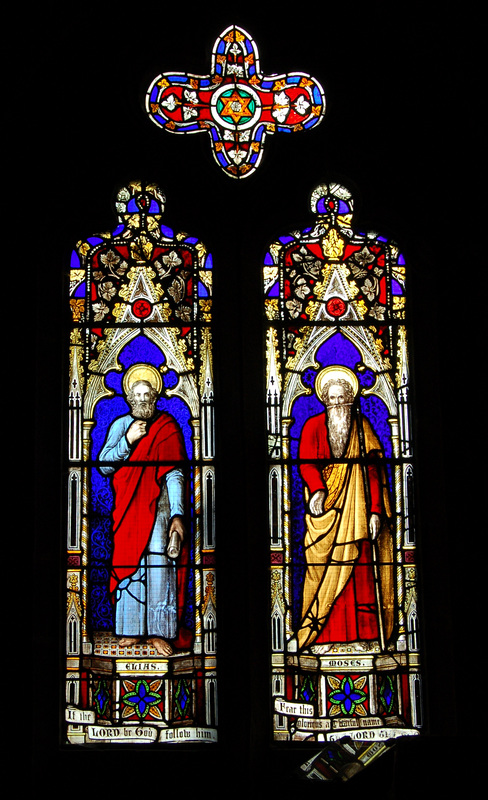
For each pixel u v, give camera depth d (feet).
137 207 16.75
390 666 15.20
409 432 16.08
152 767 14.43
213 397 16.10
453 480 15.25
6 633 14.40
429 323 16.22
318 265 16.69
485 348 15.56
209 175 16.76
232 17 17.39
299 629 15.31
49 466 15.52
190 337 16.33
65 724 14.82
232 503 15.39
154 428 15.98
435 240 16.24
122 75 16.89
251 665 14.88
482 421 15.34
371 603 15.44
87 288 16.47
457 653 14.70
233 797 14.19
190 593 15.35
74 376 16.12
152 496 15.71
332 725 14.92
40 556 15.12
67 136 16.57
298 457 15.94
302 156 16.90
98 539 15.53
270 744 14.75
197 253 16.66
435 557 15.37
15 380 15.21
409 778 12.37
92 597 15.31
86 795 14.26
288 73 17.35
